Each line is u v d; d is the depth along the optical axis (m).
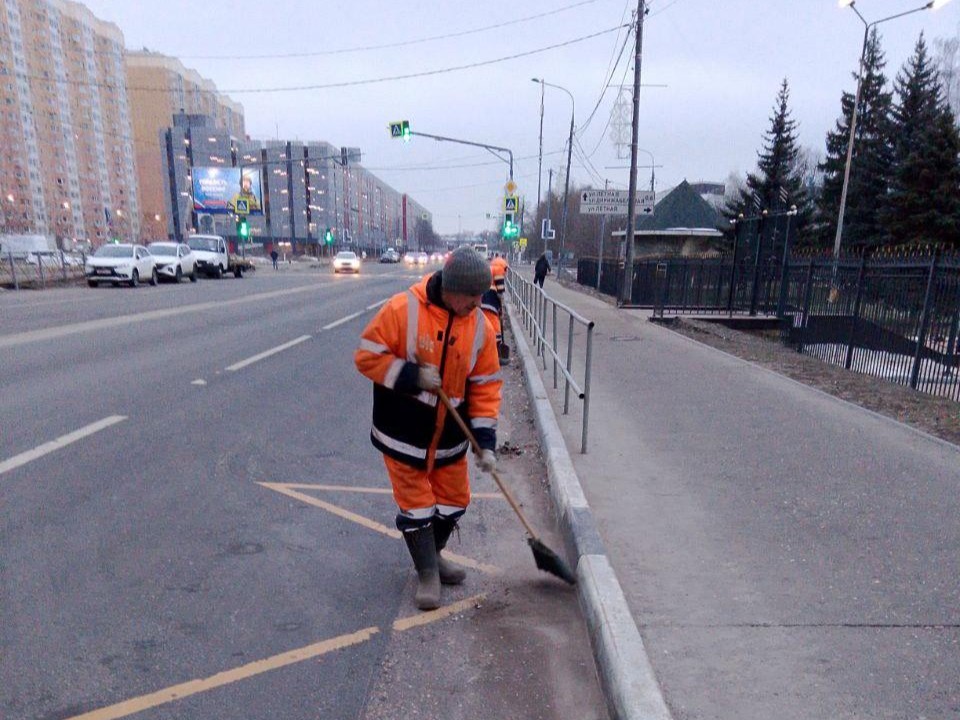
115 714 2.46
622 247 37.09
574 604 3.29
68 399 6.88
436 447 3.16
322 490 4.66
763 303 15.95
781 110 42.09
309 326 13.27
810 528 3.75
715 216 38.72
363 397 7.39
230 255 35.00
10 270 24.53
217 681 2.66
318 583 3.44
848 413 6.25
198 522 4.09
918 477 4.55
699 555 3.44
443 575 3.44
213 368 8.75
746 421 5.96
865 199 34.59
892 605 2.98
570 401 6.72
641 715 2.24
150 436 5.72
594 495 4.22
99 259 24.62
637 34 16.62
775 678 2.49
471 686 2.67
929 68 37.66
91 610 3.12
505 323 15.41
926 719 2.28
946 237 27.55
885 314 9.12
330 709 2.52
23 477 4.71
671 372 8.27
